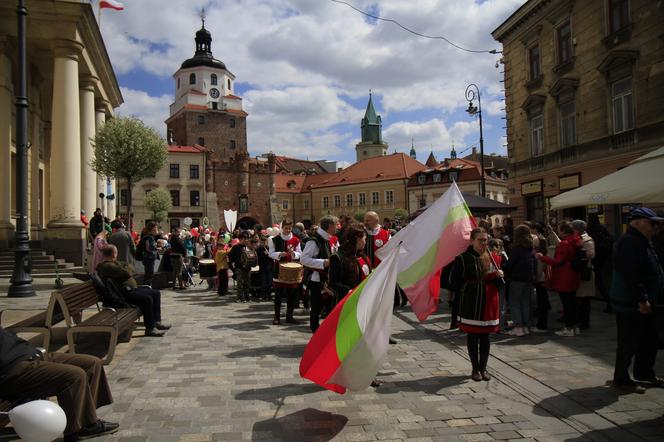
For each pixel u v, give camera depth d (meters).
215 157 72.06
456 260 5.93
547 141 22.94
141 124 23.98
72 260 18.25
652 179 7.53
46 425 3.40
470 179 64.06
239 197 70.75
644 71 17.17
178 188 64.75
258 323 9.70
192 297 14.32
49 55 21.69
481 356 5.87
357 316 4.80
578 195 9.25
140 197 62.78
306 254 7.96
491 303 5.80
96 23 20.80
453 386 5.61
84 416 4.20
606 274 9.91
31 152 23.38
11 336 4.01
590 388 5.43
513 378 5.85
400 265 7.55
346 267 6.56
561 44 22.08
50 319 5.91
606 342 7.59
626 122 18.31
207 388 5.50
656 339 5.44
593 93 19.77
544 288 8.51
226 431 4.32
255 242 13.60
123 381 5.74
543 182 23.41
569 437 4.20
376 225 9.47
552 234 10.36
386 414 4.73
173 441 4.11
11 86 19.72
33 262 17.16
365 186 75.00
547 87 22.88
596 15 19.44
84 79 23.39
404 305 11.83
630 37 17.73
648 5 16.91
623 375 5.36
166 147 24.94
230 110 78.38
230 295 14.73
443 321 9.84
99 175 26.89
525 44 24.70
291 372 6.15
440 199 7.68
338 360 4.74
